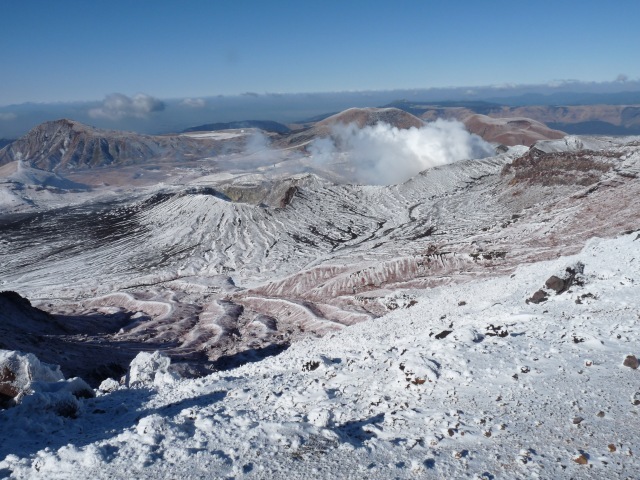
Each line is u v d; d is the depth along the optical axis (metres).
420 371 13.62
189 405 15.02
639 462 8.79
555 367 13.30
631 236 28.95
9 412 14.81
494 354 14.44
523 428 10.41
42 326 58.41
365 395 13.46
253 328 64.31
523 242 71.12
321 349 20.84
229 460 10.12
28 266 125.31
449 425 10.85
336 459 9.84
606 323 16.45
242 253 127.31
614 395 11.40
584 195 86.31
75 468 10.39
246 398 14.69
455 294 33.88
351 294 71.25
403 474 9.09
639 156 96.00
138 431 11.73
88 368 41.97
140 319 74.25
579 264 24.50
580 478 8.49
